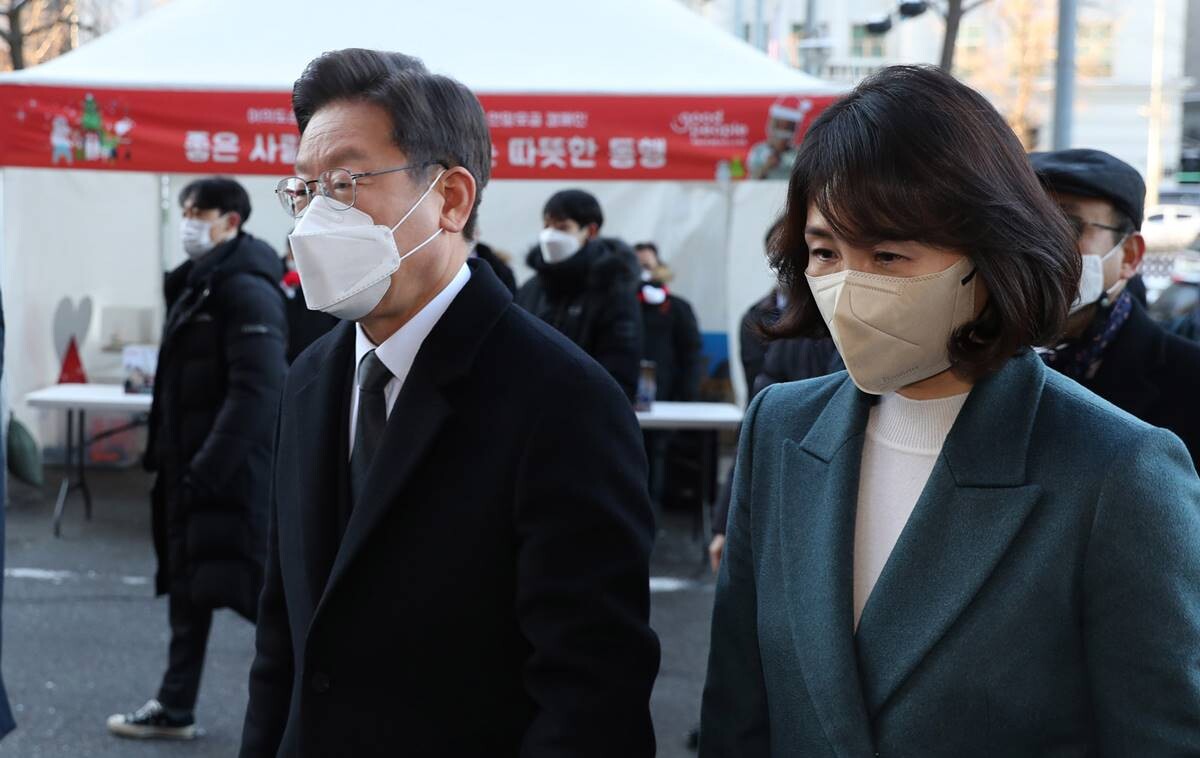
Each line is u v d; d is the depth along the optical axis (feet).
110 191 29.27
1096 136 102.17
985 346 4.60
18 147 21.48
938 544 4.62
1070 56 33.55
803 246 5.08
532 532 5.53
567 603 5.47
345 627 5.61
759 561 5.29
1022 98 81.41
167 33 23.07
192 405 13.80
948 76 4.71
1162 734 4.28
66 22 37.29
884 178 4.47
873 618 4.68
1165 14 101.81
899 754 4.57
